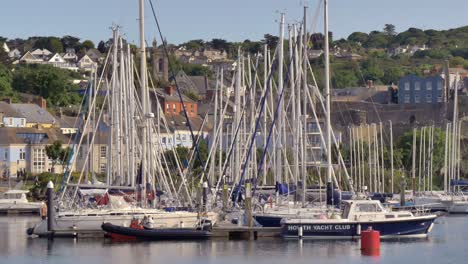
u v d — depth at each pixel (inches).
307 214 5231.3
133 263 4431.6
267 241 5088.6
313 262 4439.0
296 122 5964.6
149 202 5511.8
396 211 5295.3
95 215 5211.6
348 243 5009.8
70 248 4879.4
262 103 6171.3
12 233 5866.1
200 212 5310.0
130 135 5900.6
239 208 5708.7
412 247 4945.9
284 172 6279.5
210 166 7042.3
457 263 4451.3
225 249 4813.0
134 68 6953.7
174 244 4995.1
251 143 6038.4
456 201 7805.1
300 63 5856.3
